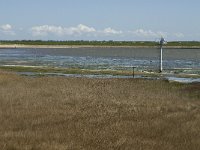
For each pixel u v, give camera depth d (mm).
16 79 39906
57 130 16922
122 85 38188
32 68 66125
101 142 14945
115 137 15797
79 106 24156
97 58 115125
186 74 57750
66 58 113750
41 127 17672
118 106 24672
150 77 53344
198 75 56125
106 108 23469
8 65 76062
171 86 38719
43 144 14383
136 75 56219
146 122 19094
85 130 16938
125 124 18484
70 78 43406
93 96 28766
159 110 23359
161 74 57656
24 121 18938
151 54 153000
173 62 93312
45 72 61031
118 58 115562
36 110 22281
